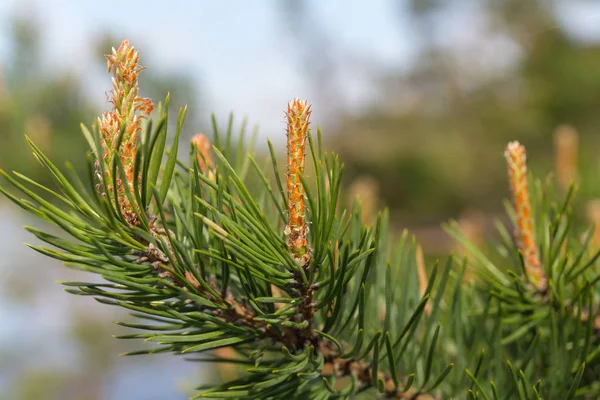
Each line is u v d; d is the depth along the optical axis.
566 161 0.89
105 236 0.37
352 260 0.38
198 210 0.39
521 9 4.69
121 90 0.36
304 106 0.37
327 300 0.38
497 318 0.44
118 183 0.37
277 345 0.42
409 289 0.44
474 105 5.34
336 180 0.37
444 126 5.24
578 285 0.45
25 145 0.86
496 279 0.47
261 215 0.37
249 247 0.37
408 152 4.78
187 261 0.37
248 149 0.44
